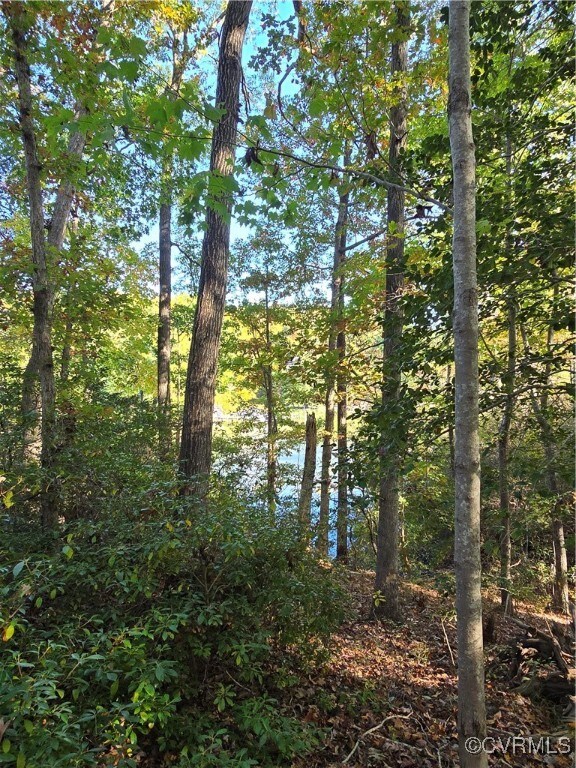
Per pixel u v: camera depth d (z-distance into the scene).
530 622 6.44
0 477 2.81
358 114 4.68
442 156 4.30
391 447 4.02
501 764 3.13
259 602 3.09
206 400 5.09
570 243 3.37
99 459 4.05
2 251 5.84
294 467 9.54
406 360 4.15
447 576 5.66
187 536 2.94
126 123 2.44
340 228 10.05
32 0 4.08
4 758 1.57
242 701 3.16
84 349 7.66
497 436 4.71
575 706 3.67
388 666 4.64
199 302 5.21
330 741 3.11
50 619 2.79
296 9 4.71
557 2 3.58
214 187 2.72
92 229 9.97
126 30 5.22
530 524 4.88
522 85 4.00
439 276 3.98
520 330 5.29
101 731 2.09
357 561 9.55
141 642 2.38
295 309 10.40
